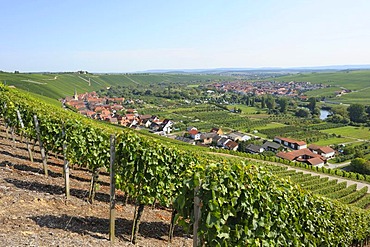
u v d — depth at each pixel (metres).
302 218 7.96
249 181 5.57
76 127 9.49
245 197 5.37
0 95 17.17
